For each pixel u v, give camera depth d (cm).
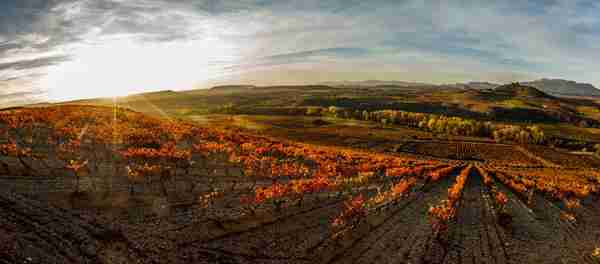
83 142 5453
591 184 9388
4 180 3094
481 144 17438
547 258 3350
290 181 4888
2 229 2119
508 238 3766
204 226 2919
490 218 4453
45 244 2095
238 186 4422
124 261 2144
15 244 1983
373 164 8088
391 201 4781
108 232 2458
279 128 18688
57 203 2792
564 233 4266
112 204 3028
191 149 6238
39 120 6569
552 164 14212
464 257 3100
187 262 2306
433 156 14738
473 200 5488
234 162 5788
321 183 4578
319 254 2775
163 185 3894
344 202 4384
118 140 5950
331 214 3816
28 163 3759
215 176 4756
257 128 18150
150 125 8231
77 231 2366
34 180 3288
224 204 3591
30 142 4866
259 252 2652
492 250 3353
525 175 9944
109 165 4394
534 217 4856
